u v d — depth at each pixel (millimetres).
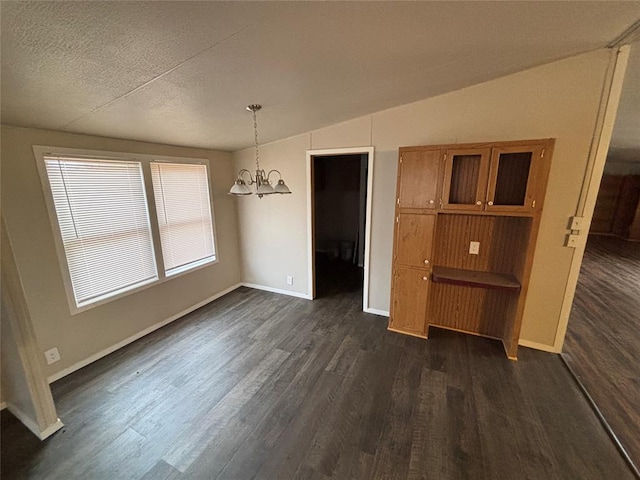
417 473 1682
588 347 2895
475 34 1733
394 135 3131
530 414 2090
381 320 3520
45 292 2395
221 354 2861
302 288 4207
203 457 1791
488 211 2568
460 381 2438
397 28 1562
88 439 1923
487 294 3062
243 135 3379
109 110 2119
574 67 2340
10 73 1453
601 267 5383
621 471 1687
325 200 6617
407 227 2955
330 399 2258
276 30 1440
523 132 2598
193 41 1433
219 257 4199
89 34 1256
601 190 8445
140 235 3119
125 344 3023
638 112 3307
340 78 2168
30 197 2258
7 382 2059
